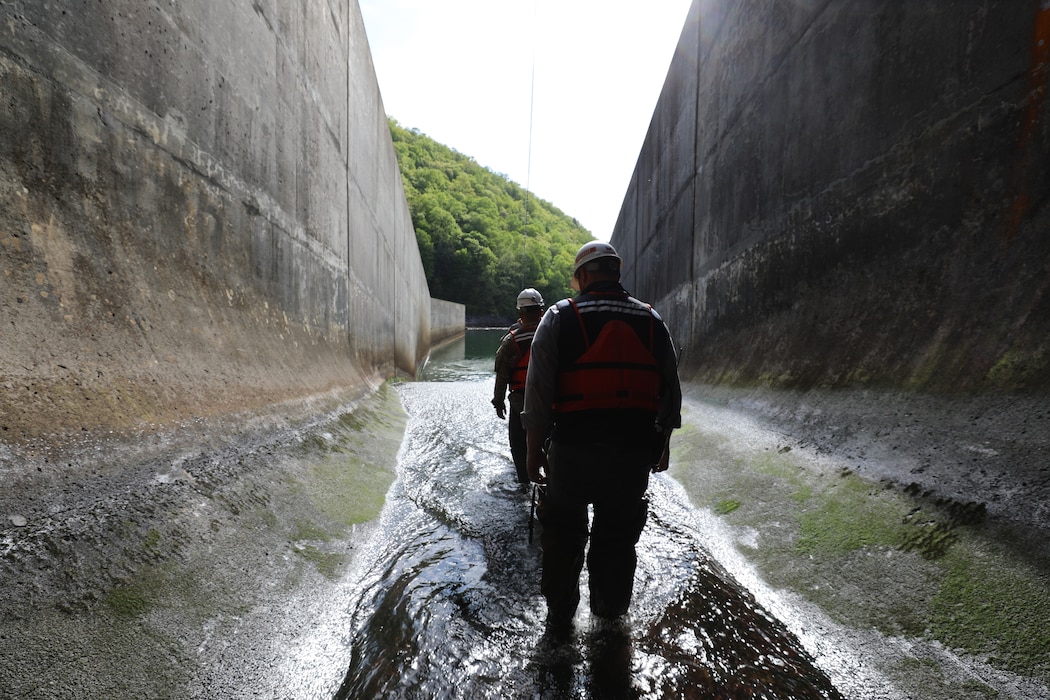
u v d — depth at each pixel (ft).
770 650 5.74
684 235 28.73
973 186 8.16
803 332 13.24
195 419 8.21
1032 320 6.77
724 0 22.38
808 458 9.71
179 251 9.58
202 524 6.62
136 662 4.49
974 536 5.86
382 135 38.65
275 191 14.65
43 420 5.57
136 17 8.37
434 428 19.36
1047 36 6.85
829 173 12.58
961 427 7.08
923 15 9.27
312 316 18.35
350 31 26.58
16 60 6.06
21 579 4.42
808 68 13.87
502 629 6.14
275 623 5.85
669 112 34.24
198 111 10.35
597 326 5.75
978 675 4.62
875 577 6.30
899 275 9.80
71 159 6.92
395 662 5.46
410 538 9.08
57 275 6.47
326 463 11.41
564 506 6.06
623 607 6.25
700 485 11.56
